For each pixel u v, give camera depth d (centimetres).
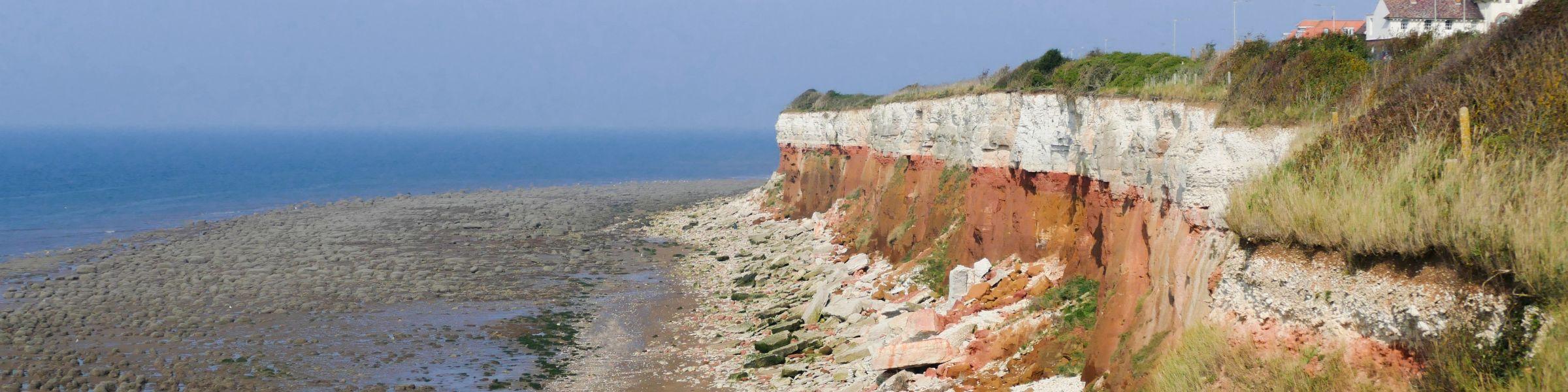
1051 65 4278
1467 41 2283
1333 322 1532
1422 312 1402
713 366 3312
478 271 5347
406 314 4234
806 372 3053
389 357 3541
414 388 3152
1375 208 1498
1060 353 2469
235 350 3612
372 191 11575
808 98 8169
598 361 3475
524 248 6262
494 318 4181
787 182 7412
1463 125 1672
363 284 4881
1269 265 1667
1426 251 1427
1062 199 3231
